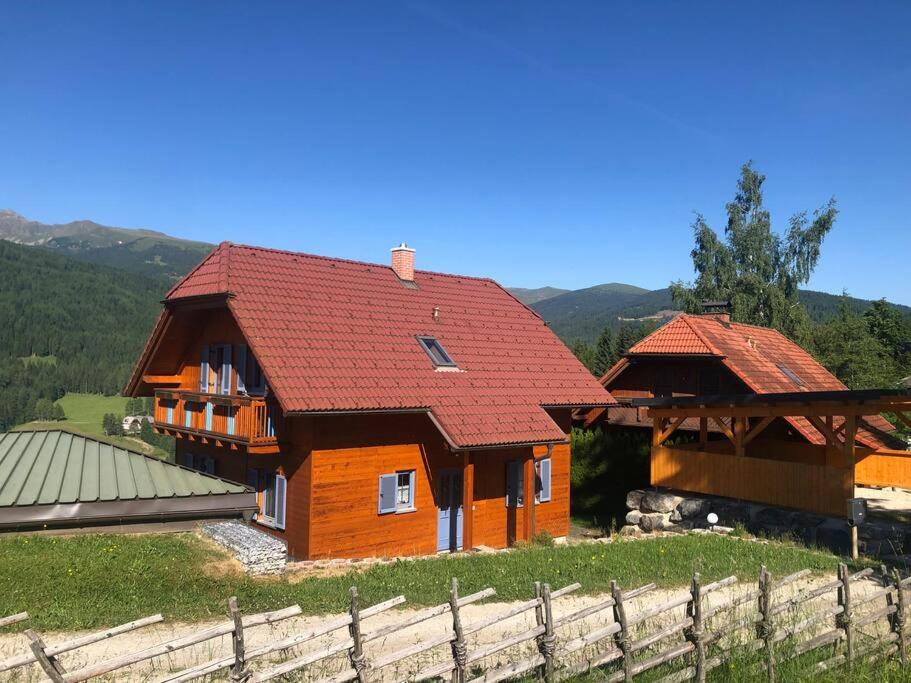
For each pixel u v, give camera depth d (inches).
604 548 587.8
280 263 807.7
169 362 890.7
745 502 705.0
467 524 699.4
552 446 810.8
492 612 400.8
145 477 558.6
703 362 976.9
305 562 550.9
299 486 665.6
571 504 999.0
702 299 1722.4
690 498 740.7
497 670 266.2
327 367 684.1
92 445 611.2
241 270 757.3
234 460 779.4
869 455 863.1
